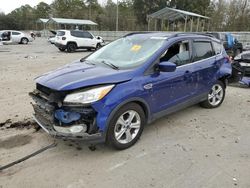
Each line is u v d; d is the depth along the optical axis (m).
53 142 4.15
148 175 3.36
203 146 4.14
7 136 4.35
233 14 44.38
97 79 3.59
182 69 4.70
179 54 4.70
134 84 3.84
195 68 5.00
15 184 3.15
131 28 60.19
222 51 5.96
